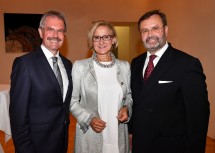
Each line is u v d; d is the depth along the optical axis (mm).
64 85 1752
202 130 1554
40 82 1567
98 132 1746
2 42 5457
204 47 3955
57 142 1678
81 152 1833
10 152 3336
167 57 1684
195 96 1537
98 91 1794
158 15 1709
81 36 5832
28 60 1572
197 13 4094
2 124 3057
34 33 5559
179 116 1650
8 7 5402
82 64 1859
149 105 1686
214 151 3389
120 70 1902
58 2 5617
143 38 1745
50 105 1621
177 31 4734
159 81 1649
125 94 1886
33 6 5500
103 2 5871
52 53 1725
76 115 1778
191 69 1568
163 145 1664
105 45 1832
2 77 5527
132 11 6043
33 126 1595
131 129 1963
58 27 1681
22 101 1508
